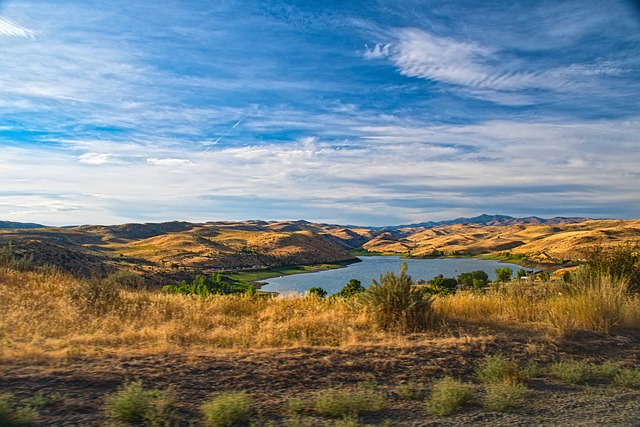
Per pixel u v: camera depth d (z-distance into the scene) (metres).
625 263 12.58
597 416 5.12
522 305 10.62
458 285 51.59
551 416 5.12
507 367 6.59
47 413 4.69
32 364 5.94
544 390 6.15
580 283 11.43
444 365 6.91
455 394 5.49
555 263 114.25
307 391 5.73
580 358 7.56
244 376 6.01
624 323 9.45
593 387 6.30
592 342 8.28
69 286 13.66
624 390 6.18
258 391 5.63
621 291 10.43
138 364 6.16
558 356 7.59
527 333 8.77
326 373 6.34
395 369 6.65
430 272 103.62
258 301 12.45
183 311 10.91
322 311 10.79
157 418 4.66
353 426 4.62
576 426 4.79
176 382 5.68
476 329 9.05
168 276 65.25
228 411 4.73
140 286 16.08
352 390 5.83
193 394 5.41
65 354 6.41
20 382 5.32
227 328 9.16
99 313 10.40
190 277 70.06
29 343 6.99
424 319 9.35
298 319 9.61
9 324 8.38
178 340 7.64
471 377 6.63
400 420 4.96
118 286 13.28
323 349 7.29
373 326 9.16
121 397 4.89
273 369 6.29
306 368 6.41
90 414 4.76
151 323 9.21
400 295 9.65
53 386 5.31
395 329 9.06
